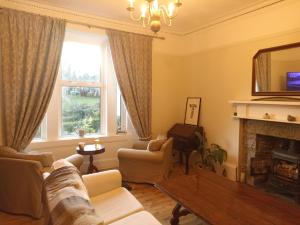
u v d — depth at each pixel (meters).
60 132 4.03
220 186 2.43
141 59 4.30
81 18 3.79
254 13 3.55
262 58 3.45
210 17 3.98
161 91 4.78
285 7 3.18
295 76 3.08
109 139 4.29
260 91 3.49
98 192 2.19
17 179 2.59
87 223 1.13
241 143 3.81
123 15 3.91
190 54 4.81
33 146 3.61
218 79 4.22
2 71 3.19
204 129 4.54
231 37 3.95
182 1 3.34
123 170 3.73
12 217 2.62
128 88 4.20
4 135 3.29
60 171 1.74
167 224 2.53
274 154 3.39
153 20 2.22
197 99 4.66
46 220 1.43
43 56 3.41
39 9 3.47
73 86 4.11
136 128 4.34
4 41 3.16
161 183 2.52
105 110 4.37
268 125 3.43
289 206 2.01
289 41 3.17
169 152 3.76
